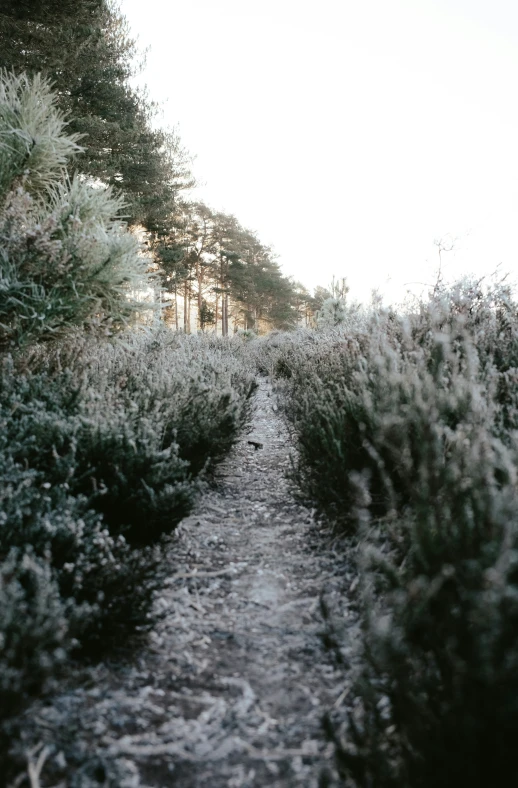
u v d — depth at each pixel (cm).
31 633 145
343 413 319
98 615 189
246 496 409
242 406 551
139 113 1653
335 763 143
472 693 123
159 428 327
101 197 448
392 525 230
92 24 1130
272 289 5094
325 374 483
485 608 118
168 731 160
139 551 266
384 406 256
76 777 140
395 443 254
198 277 4453
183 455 382
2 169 419
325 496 317
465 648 137
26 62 1046
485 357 338
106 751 150
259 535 329
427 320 401
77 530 214
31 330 381
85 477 279
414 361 334
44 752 146
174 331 710
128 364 477
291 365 826
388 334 426
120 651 201
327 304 1253
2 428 285
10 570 171
